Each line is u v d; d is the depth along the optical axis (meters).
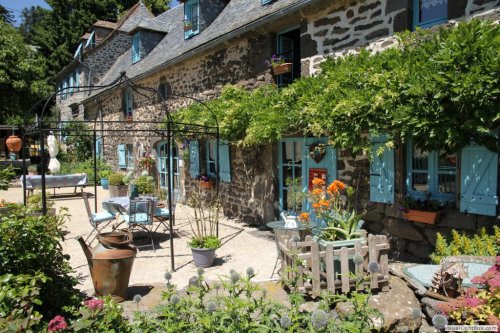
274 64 6.36
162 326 2.32
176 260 5.32
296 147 6.49
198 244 5.00
